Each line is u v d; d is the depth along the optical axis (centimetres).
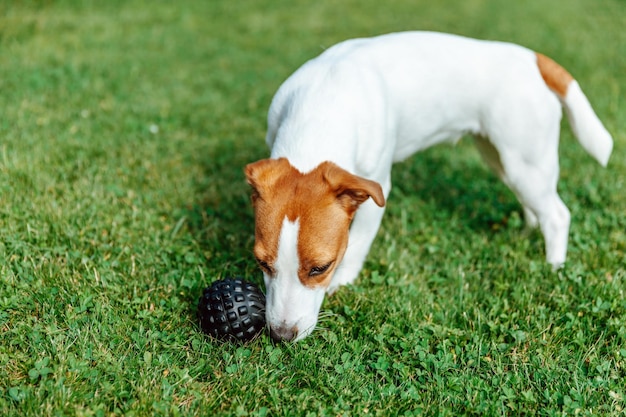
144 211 111
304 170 86
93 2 222
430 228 116
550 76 103
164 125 141
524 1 273
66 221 105
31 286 93
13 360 83
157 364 84
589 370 87
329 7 254
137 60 176
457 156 141
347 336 91
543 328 93
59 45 179
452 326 93
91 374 81
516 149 103
